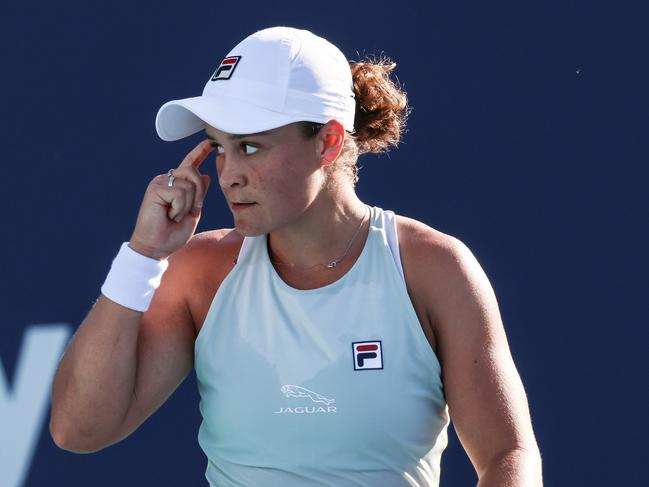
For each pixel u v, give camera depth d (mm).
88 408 9094
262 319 9195
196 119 9492
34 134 14195
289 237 9219
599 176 13664
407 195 13883
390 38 13859
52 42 14172
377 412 9000
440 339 9172
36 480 13984
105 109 14172
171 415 14219
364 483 9102
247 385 9172
